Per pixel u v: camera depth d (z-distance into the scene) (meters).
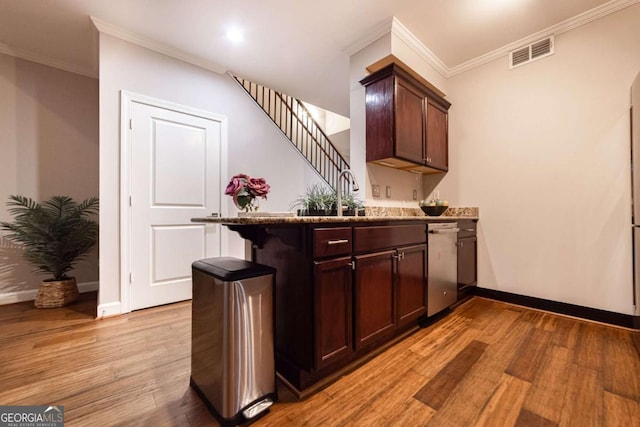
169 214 2.66
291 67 3.00
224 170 3.05
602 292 2.17
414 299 1.96
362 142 2.54
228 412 1.11
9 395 1.30
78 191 3.05
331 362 1.36
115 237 2.36
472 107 2.93
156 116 2.59
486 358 1.63
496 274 2.75
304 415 1.18
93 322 2.19
